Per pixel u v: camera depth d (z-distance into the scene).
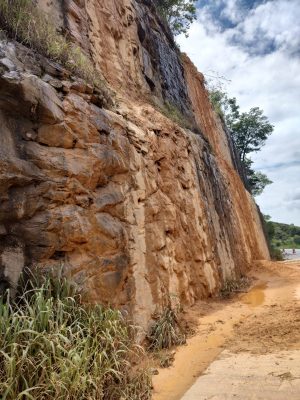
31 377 3.60
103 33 11.49
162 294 7.77
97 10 11.52
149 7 16.80
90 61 9.45
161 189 9.51
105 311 5.05
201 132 18.41
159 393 4.89
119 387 4.38
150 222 8.16
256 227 27.28
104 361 4.41
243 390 4.71
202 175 13.66
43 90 5.37
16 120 5.12
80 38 9.77
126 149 7.61
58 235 5.19
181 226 10.12
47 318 4.09
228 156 26.78
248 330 7.45
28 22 6.26
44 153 5.31
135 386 4.58
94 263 5.70
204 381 5.12
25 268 4.74
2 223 4.65
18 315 3.99
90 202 5.98
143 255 7.39
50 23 7.89
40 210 5.07
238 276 15.27
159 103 13.88
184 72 20.05
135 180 7.79
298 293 11.26
